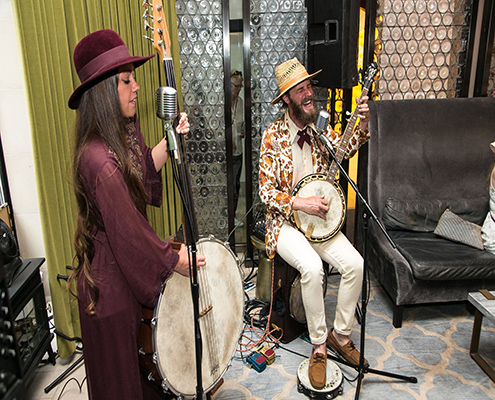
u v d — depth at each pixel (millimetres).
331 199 2131
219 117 2973
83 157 1305
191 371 1551
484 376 2043
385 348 2254
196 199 3119
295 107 2123
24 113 2234
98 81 1289
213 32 2812
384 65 3027
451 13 2977
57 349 2191
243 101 3064
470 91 3186
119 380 1402
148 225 1364
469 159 2850
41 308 2059
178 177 1347
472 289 2404
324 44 2475
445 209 2730
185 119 1418
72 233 2189
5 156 2270
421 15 2955
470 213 2730
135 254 1314
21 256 2428
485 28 2984
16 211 2363
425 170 2840
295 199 2061
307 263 2021
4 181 2271
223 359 1712
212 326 1631
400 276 2352
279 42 2859
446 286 2373
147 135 2676
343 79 2346
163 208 2865
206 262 1582
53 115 1997
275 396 1945
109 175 1275
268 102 2951
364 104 2014
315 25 2605
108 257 1360
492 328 2428
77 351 2270
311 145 2270
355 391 1936
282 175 2227
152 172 1623
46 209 2010
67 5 2010
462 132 2861
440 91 3139
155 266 1356
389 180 2830
